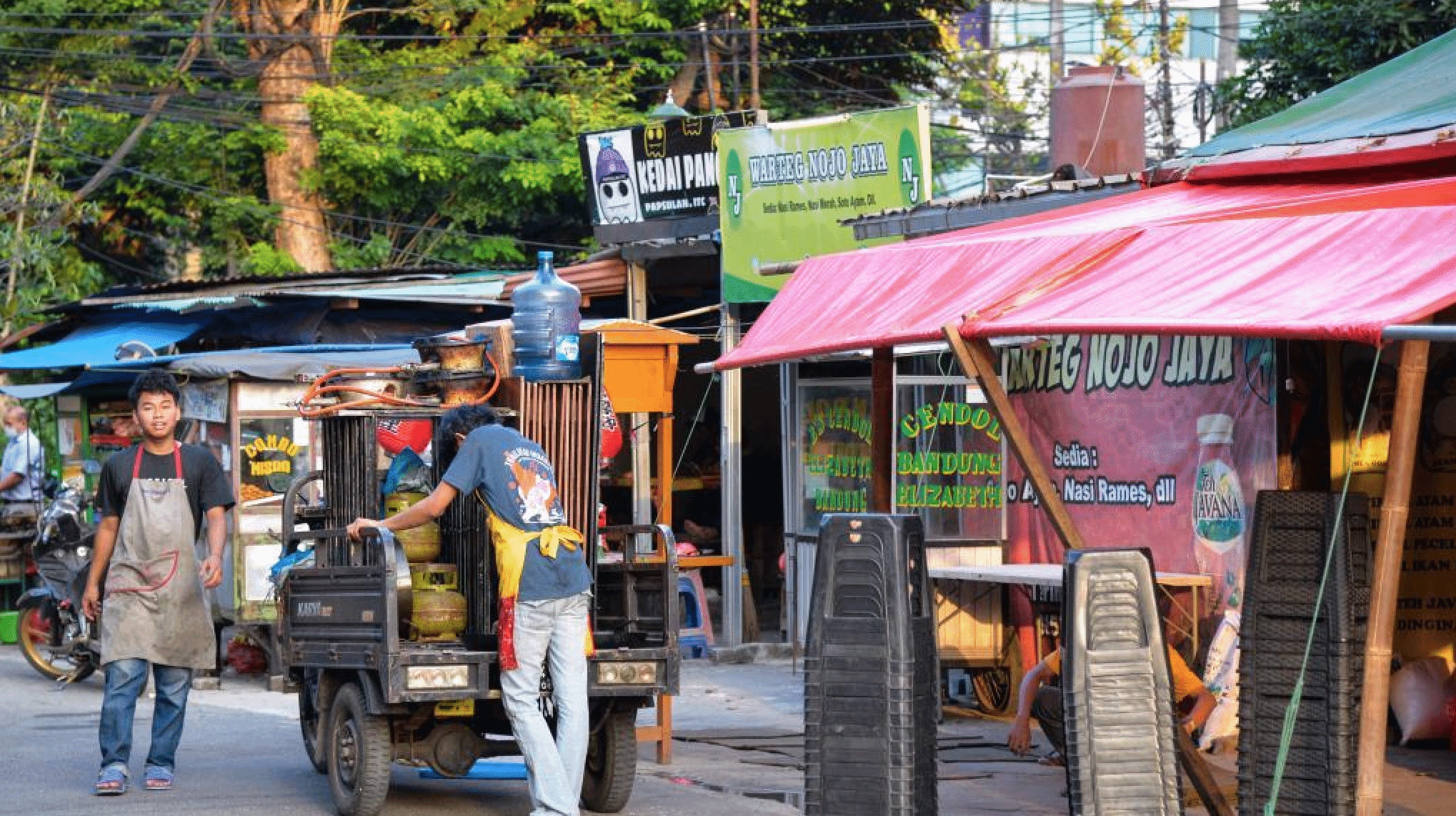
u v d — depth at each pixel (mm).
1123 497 20719
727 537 27297
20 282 43594
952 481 22453
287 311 31797
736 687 23938
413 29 56938
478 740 15562
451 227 51219
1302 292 10922
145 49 52812
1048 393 22047
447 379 15625
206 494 16781
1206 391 19344
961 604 21391
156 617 16469
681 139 28422
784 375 26484
